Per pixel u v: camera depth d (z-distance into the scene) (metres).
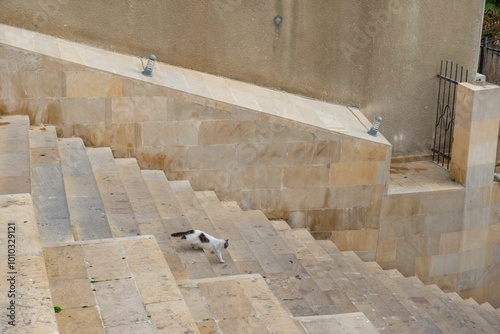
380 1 11.90
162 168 10.95
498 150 13.35
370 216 11.69
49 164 9.30
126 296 6.31
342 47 12.02
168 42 11.39
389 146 11.33
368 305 9.50
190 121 10.79
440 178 12.30
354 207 11.59
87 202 8.86
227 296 7.33
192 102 10.70
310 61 11.97
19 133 9.64
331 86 12.16
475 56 12.73
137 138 10.74
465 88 11.73
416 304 10.82
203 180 11.10
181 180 11.05
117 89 10.48
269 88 11.95
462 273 12.52
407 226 11.89
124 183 10.15
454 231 12.19
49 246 7.12
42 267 5.91
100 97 10.48
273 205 11.36
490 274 12.77
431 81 12.62
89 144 10.66
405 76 12.44
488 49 15.12
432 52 12.47
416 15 12.16
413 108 12.66
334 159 11.27
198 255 9.01
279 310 7.29
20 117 10.28
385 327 9.00
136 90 10.54
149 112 10.66
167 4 11.25
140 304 6.21
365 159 11.37
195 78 11.28
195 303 7.16
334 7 11.78
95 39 11.11
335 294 9.41
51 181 8.81
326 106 12.08
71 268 6.73
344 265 10.88
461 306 11.52
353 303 9.48
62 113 10.46
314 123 11.16
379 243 11.85
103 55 10.95
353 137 11.20
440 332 9.50
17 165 8.51
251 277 7.94
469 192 12.06
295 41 11.82
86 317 5.99
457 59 12.62
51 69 10.25
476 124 11.75
